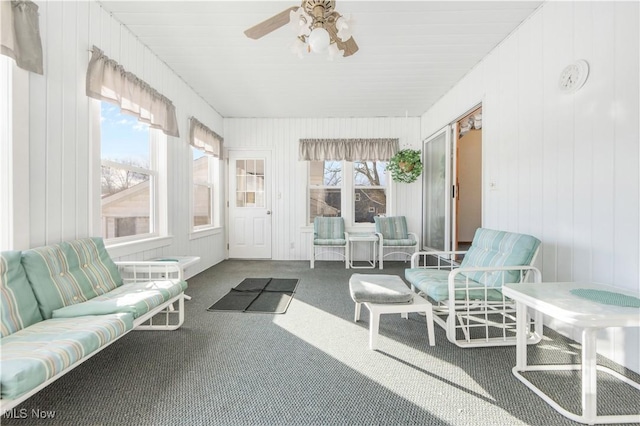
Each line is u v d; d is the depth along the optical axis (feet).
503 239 7.29
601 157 5.93
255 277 12.66
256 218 17.10
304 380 5.13
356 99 14.24
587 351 4.08
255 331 7.15
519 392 4.82
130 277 8.55
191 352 6.09
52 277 5.47
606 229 5.82
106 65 7.55
